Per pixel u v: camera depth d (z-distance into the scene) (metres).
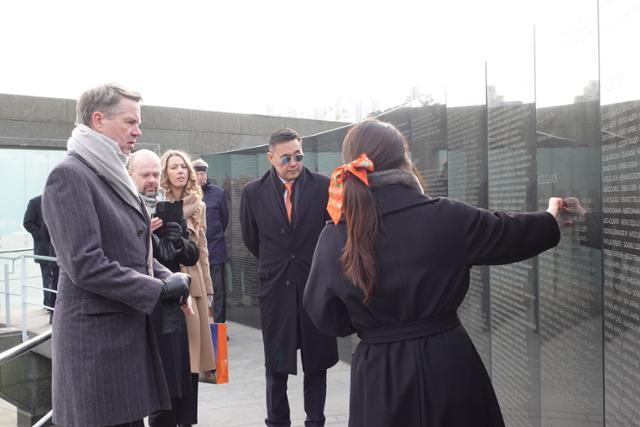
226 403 5.34
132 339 2.65
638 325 2.16
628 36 2.14
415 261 2.07
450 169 4.23
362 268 2.06
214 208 7.56
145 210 2.85
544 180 2.98
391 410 2.06
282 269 4.25
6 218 9.29
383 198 2.13
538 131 3.04
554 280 2.93
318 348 4.20
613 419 2.37
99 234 2.55
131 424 2.70
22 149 9.34
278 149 4.29
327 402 5.22
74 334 2.57
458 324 2.15
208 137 10.86
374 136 2.21
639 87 2.07
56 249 2.53
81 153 2.64
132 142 2.78
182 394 3.73
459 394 2.05
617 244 2.28
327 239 2.25
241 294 9.26
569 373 2.80
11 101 9.12
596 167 2.49
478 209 2.14
